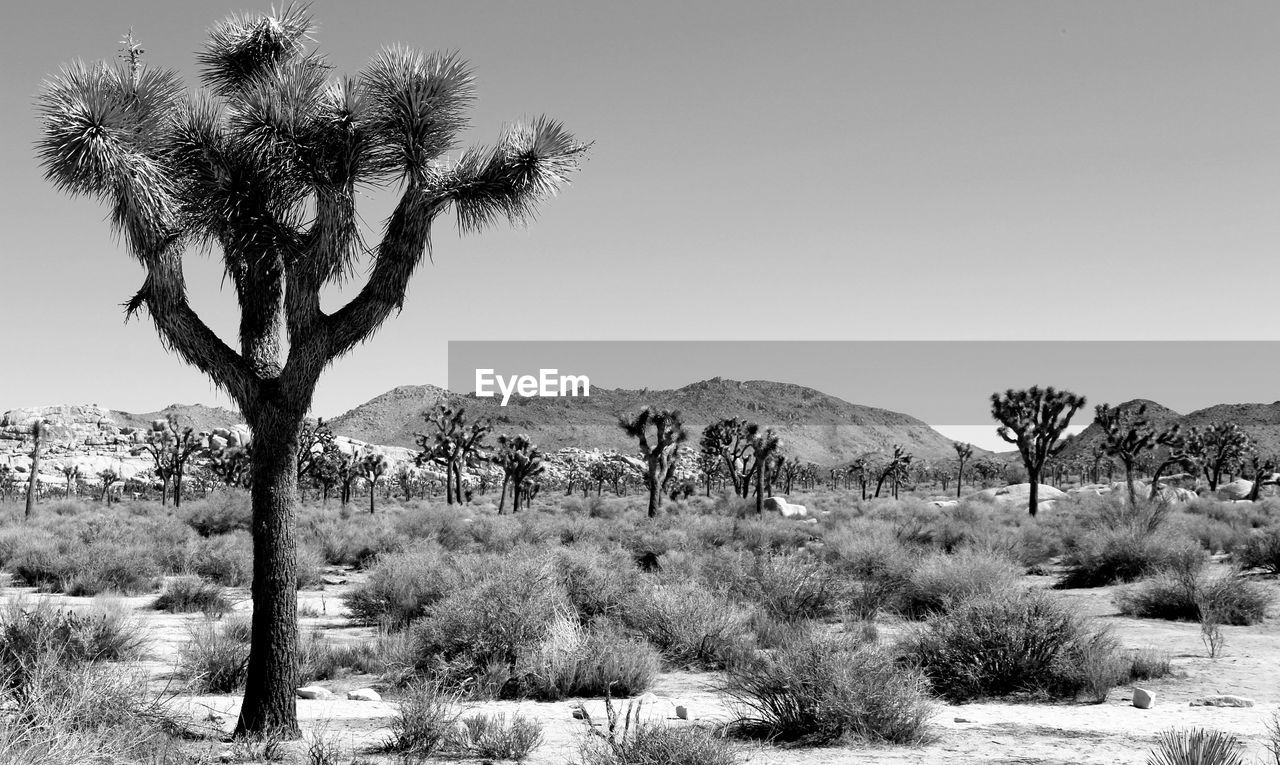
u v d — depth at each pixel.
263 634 8.00
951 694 10.29
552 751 7.65
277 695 7.98
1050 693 10.23
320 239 7.70
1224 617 15.71
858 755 7.33
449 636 12.12
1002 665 10.45
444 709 8.52
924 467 182.88
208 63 9.16
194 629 14.50
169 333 7.80
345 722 9.05
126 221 7.56
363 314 7.90
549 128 8.24
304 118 7.70
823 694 8.14
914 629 13.34
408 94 7.77
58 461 145.62
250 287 8.13
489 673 11.04
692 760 6.45
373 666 12.49
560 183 8.13
